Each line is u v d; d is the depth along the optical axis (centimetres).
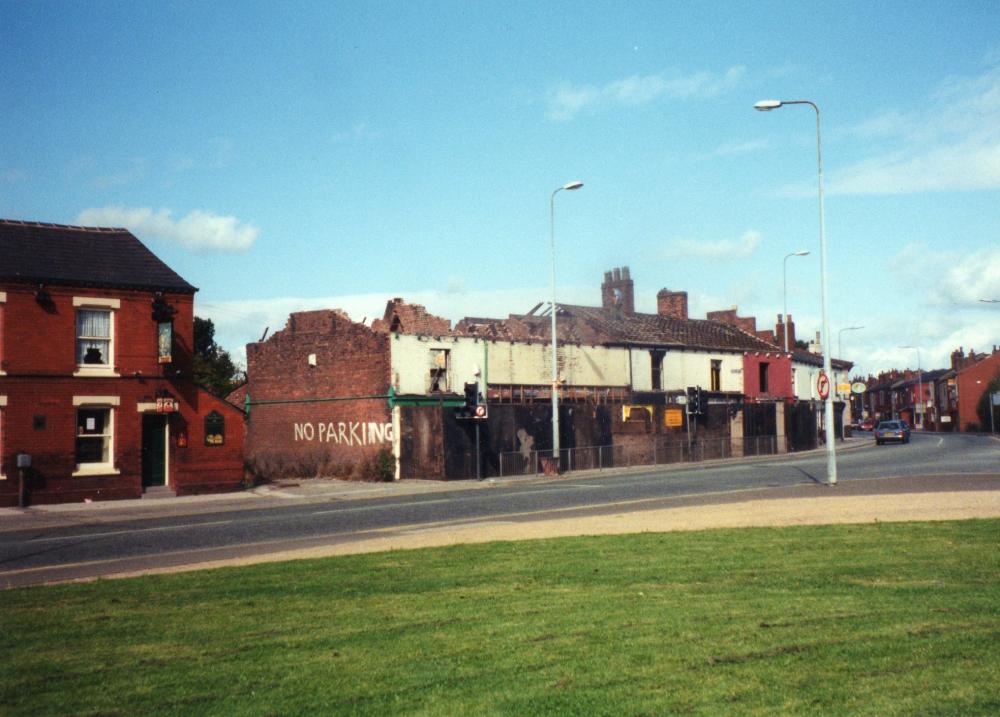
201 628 934
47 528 2177
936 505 1898
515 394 4341
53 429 2808
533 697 669
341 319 4109
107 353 2948
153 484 3059
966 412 10406
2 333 2742
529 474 4047
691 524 1705
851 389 4647
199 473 3105
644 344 5019
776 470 3512
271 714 655
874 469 3356
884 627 837
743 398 5750
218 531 1958
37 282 2798
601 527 1714
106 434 2927
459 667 755
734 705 636
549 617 927
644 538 1503
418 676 734
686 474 3522
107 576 1345
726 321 6719
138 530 2027
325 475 4028
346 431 4047
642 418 4688
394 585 1146
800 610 920
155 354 3022
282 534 1873
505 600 1025
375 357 3931
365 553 1454
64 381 2836
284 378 4381
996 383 9319
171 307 3012
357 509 2408
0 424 2725
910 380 13262
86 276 2905
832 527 1580
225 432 3175
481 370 4212
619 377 4909
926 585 1034
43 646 867
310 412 4228
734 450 5162
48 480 2788
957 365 11750
